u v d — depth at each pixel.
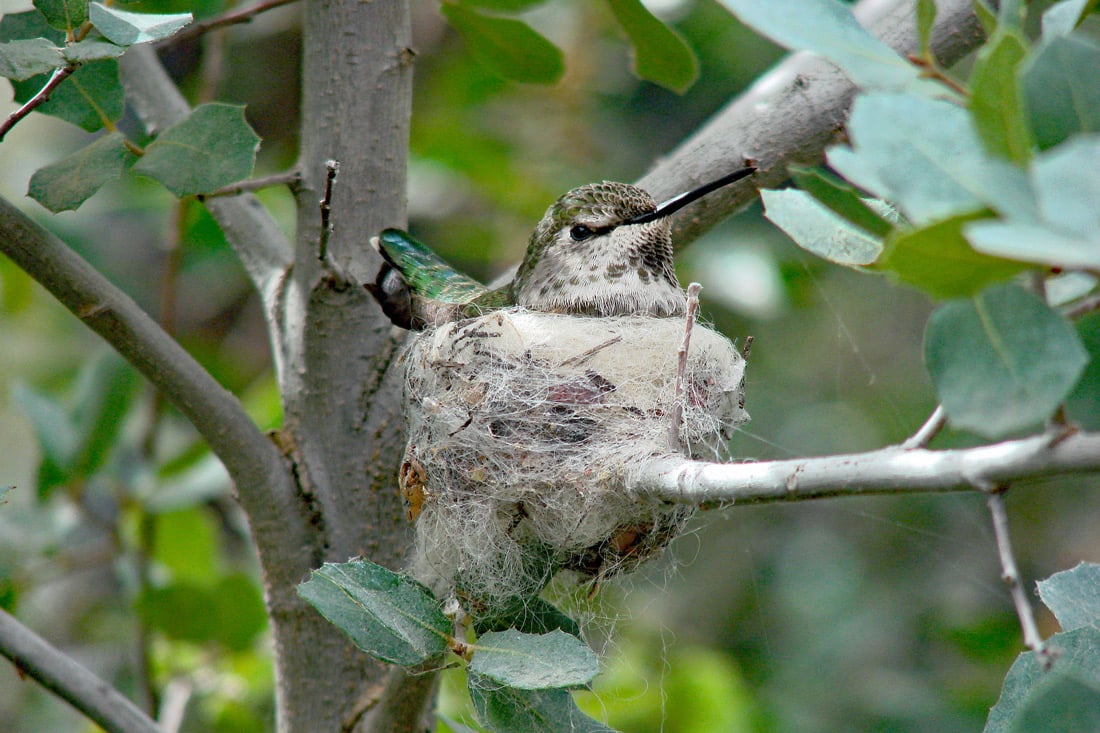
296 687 5.19
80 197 4.42
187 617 6.96
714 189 5.74
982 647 8.78
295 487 5.21
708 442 5.42
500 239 10.03
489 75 10.12
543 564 4.83
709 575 10.16
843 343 10.40
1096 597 3.78
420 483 4.98
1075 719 3.06
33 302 10.63
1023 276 2.98
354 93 5.50
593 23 10.13
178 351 4.71
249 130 4.45
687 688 7.40
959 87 3.08
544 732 3.84
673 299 6.17
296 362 5.43
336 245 5.46
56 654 5.06
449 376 5.30
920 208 2.42
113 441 7.22
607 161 10.27
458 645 3.73
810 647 9.66
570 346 5.34
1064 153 2.15
